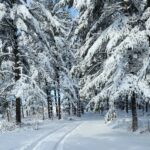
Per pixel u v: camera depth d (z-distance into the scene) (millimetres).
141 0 18609
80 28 19031
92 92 20062
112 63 17062
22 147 14484
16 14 23812
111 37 17188
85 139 17234
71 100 43719
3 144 15797
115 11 19375
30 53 26734
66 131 22359
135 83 17438
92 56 18469
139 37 16625
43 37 26062
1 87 26781
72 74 22438
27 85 23969
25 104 29734
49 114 43719
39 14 26297
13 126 24469
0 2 24734
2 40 25734
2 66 26156
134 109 19859
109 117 18812
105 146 14547
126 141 15961
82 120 37469
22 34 24641
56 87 40812
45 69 27516
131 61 18609
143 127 20312
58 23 25812
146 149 13586
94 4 18328
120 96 18531
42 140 17406
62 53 40469
